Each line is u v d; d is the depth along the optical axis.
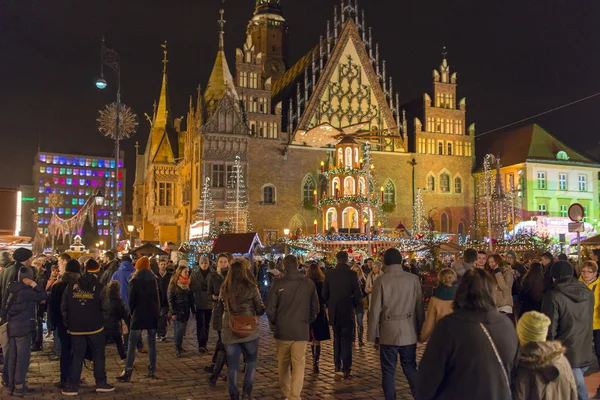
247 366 10.77
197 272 16.97
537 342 5.59
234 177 63.12
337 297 13.46
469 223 73.38
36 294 12.17
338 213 58.50
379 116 71.06
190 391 12.15
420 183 71.75
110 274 18.38
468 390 5.17
